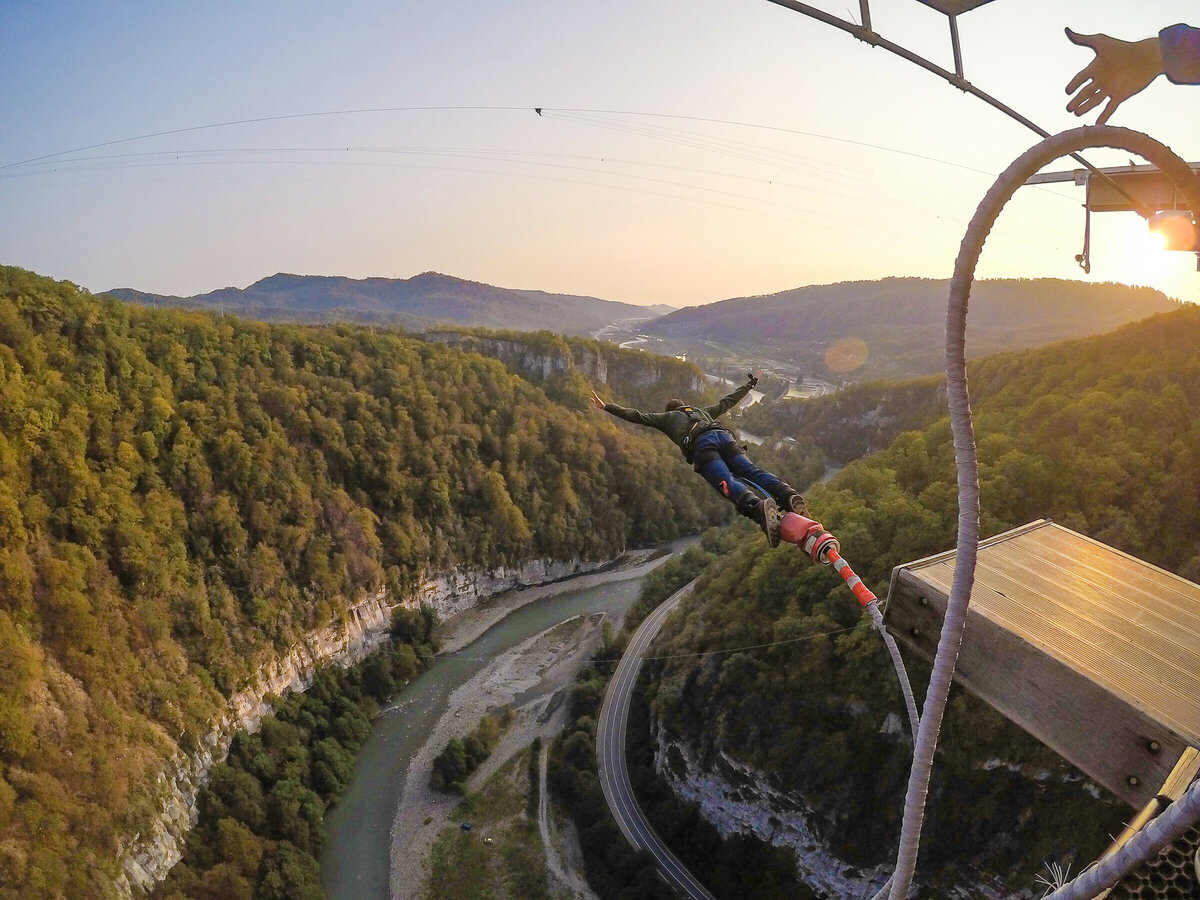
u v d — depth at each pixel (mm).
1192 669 4625
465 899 45500
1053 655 4754
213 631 60344
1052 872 3797
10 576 49281
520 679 68812
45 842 41375
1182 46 3574
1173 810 2359
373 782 55688
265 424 77625
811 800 46250
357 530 78188
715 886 47938
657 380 167125
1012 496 55719
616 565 102062
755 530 88000
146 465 64688
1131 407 61281
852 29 5332
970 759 41844
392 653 71750
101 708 49125
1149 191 6105
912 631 5797
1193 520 52750
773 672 51375
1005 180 3074
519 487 99000
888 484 64562
